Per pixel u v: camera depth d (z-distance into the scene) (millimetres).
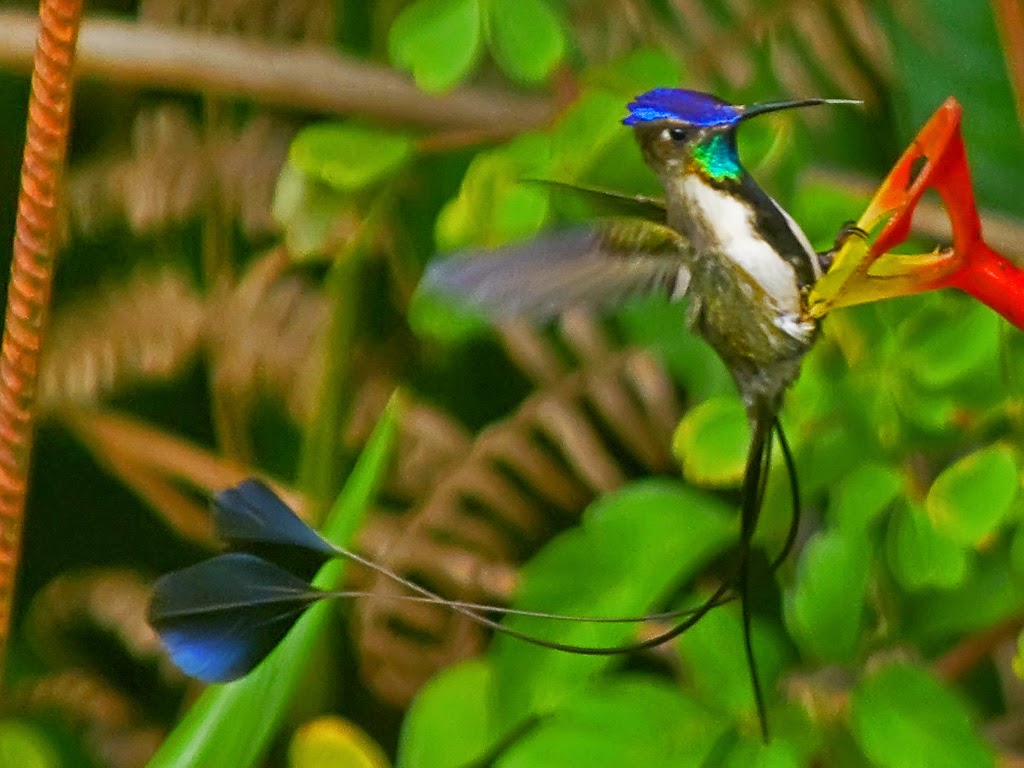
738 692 3939
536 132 4418
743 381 3385
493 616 5473
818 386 4227
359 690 6031
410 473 5547
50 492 6680
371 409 5734
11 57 5113
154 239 6391
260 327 5789
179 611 2639
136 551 6711
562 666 4043
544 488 5430
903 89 5305
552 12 4340
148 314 5934
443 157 5371
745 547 3340
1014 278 3059
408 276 5566
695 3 5305
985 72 5254
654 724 3859
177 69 5188
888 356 4250
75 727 6102
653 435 5285
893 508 4301
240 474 5930
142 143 5906
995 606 4340
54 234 3264
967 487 3998
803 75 5301
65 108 3195
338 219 5289
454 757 3984
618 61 4566
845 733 3916
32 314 3273
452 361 5992
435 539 5656
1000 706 5559
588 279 3297
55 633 6242
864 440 4219
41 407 6055
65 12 3139
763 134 4316
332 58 5219
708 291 3334
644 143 3359
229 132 5883
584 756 3793
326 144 4617
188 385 6691
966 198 3039
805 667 4094
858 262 3125
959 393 4227
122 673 6473
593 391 5355
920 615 4355
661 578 4125
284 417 6316
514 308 3211
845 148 5430
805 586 4016
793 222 3371
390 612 5422
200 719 3602
